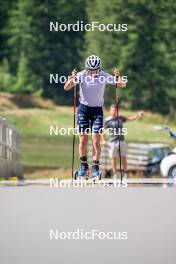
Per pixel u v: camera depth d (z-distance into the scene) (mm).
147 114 156375
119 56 160625
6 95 156375
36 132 140000
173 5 161250
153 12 161000
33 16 164125
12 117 146500
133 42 160375
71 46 163500
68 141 131750
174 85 159750
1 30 165125
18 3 164875
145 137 137125
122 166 56969
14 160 60406
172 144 135375
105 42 161375
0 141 49688
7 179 53938
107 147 90125
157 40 160625
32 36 163875
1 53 164500
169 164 54375
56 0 164125
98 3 162375
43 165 127375
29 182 44500
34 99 157125
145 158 97125
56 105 157500
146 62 160375
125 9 161125
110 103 156875
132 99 158125
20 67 163250
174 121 156375
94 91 36500
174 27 161000
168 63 160625
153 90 159500
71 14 163875
